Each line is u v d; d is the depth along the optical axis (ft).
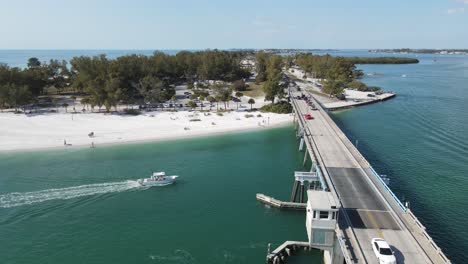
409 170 216.54
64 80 501.56
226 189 200.54
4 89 357.20
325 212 118.42
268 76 602.03
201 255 137.49
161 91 434.30
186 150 274.36
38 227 157.17
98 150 271.49
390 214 133.08
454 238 141.79
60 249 140.77
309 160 251.80
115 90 388.57
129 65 480.23
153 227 158.51
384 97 501.15
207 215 170.09
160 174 206.08
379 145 272.31
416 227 122.62
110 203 182.50
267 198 181.57
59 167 233.96
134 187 202.08
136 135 309.42
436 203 171.63
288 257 138.51
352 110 426.10
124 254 137.80
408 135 302.66
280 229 157.58
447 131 313.73
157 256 136.46
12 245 142.92
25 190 196.13
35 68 499.92
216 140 302.45
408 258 105.09
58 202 181.98
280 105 409.28
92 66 467.11
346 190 153.89
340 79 538.06
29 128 317.22
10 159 248.73
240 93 488.02
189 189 200.64
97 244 144.56
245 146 286.25
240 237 150.82
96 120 349.00
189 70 618.85
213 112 392.27
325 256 135.33
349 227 122.21
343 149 212.43
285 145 289.94
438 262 101.86
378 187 156.76
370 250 109.19
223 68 614.75
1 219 163.32
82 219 165.17
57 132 310.45
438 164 227.40
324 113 329.72
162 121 352.90
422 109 421.18
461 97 507.30
